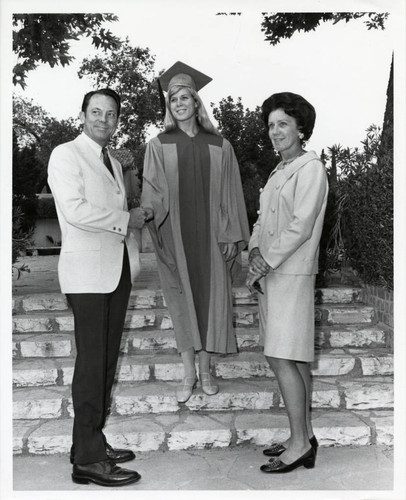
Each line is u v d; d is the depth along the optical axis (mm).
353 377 4199
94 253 2945
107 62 13938
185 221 3709
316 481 3047
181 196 3695
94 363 2936
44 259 9125
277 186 3010
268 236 3018
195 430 3492
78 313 2932
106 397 3105
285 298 2951
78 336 2949
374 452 3441
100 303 2934
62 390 3986
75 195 2854
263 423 3586
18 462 3381
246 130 12195
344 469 3199
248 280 3045
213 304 3746
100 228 2893
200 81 3783
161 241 3719
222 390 3891
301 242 2871
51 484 3051
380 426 3531
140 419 3707
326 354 4352
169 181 3666
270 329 2980
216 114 12344
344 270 5566
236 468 3219
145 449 3475
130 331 4766
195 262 3734
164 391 3891
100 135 3025
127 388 3982
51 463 3361
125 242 3164
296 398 3021
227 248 3766
